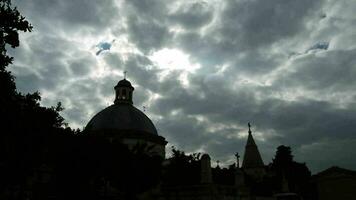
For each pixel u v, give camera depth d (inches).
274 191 2144.4
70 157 1320.1
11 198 1178.6
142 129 2188.7
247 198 1642.5
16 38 761.6
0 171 952.3
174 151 1776.6
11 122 824.3
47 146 1121.4
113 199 1657.2
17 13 760.3
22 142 930.7
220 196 1460.4
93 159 1375.5
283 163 2977.4
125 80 2491.4
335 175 2272.4
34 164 1064.8
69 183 1366.9
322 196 2287.2
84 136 1393.9
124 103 2384.4
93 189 1505.9
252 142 2878.9
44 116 985.5
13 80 794.8
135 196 1544.0
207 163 1517.0
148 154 1620.3
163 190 1651.1
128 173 1480.1
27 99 906.7
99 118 2226.9
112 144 1491.1
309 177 2876.5
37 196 1405.0
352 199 2172.7
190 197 1508.4
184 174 1696.6
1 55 743.7
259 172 2709.2
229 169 2050.9
